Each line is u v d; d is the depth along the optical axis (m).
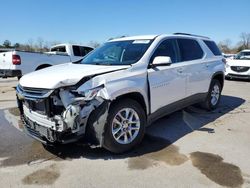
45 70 4.14
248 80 12.99
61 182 3.15
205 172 3.36
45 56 10.33
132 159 3.73
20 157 3.80
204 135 4.68
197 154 3.88
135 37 5.02
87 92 3.40
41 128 3.59
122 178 3.23
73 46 12.07
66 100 3.37
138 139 4.08
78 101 3.36
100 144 3.61
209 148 4.10
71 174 3.32
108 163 3.61
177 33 5.48
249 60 12.77
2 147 4.14
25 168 3.48
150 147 4.14
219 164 3.56
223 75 6.58
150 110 4.30
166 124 5.31
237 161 3.65
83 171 3.40
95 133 3.54
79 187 3.05
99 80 3.56
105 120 3.55
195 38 5.82
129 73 3.95
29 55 9.74
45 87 3.41
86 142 3.69
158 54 4.57
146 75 4.17
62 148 4.08
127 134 3.94
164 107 4.62
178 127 5.13
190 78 5.25
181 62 5.08
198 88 5.61
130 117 3.96
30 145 4.21
